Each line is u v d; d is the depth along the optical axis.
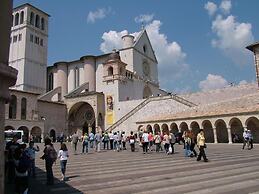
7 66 5.26
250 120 40.09
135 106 60.09
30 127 56.38
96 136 29.62
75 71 77.69
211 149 28.62
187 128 46.66
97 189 10.60
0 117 5.14
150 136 28.09
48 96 69.00
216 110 42.66
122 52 72.12
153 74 79.50
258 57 42.91
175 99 52.53
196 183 11.19
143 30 77.94
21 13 78.44
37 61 77.94
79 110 68.94
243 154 22.31
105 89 64.88
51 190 10.68
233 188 10.05
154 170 14.95
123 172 14.56
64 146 13.15
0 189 4.99
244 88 48.62
